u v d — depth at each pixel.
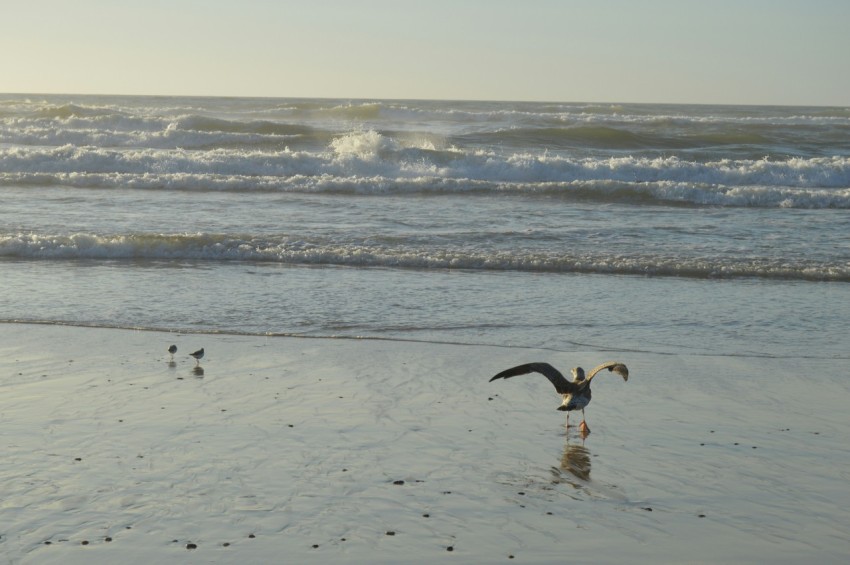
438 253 17.89
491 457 7.82
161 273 16.48
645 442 8.28
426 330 12.52
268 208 24.55
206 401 9.26
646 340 12.14
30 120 49.72
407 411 9.05
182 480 7.14
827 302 14.62
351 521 6.45
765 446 8.19
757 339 12.28
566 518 6.59
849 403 9.52
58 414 8.76
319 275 16.41
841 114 106.62
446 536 6.24
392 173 33.25
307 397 9.46
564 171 33.34
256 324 12.80
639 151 43.03
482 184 28.88
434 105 145.50
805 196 26.94
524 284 15.77
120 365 10.64
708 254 18.38
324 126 58.69
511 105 148.50
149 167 32.47
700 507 6.83
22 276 16.09
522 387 9.98
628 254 18.17
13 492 6.85
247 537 6.16
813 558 6.00
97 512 6.52
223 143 43.47
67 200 25.50
